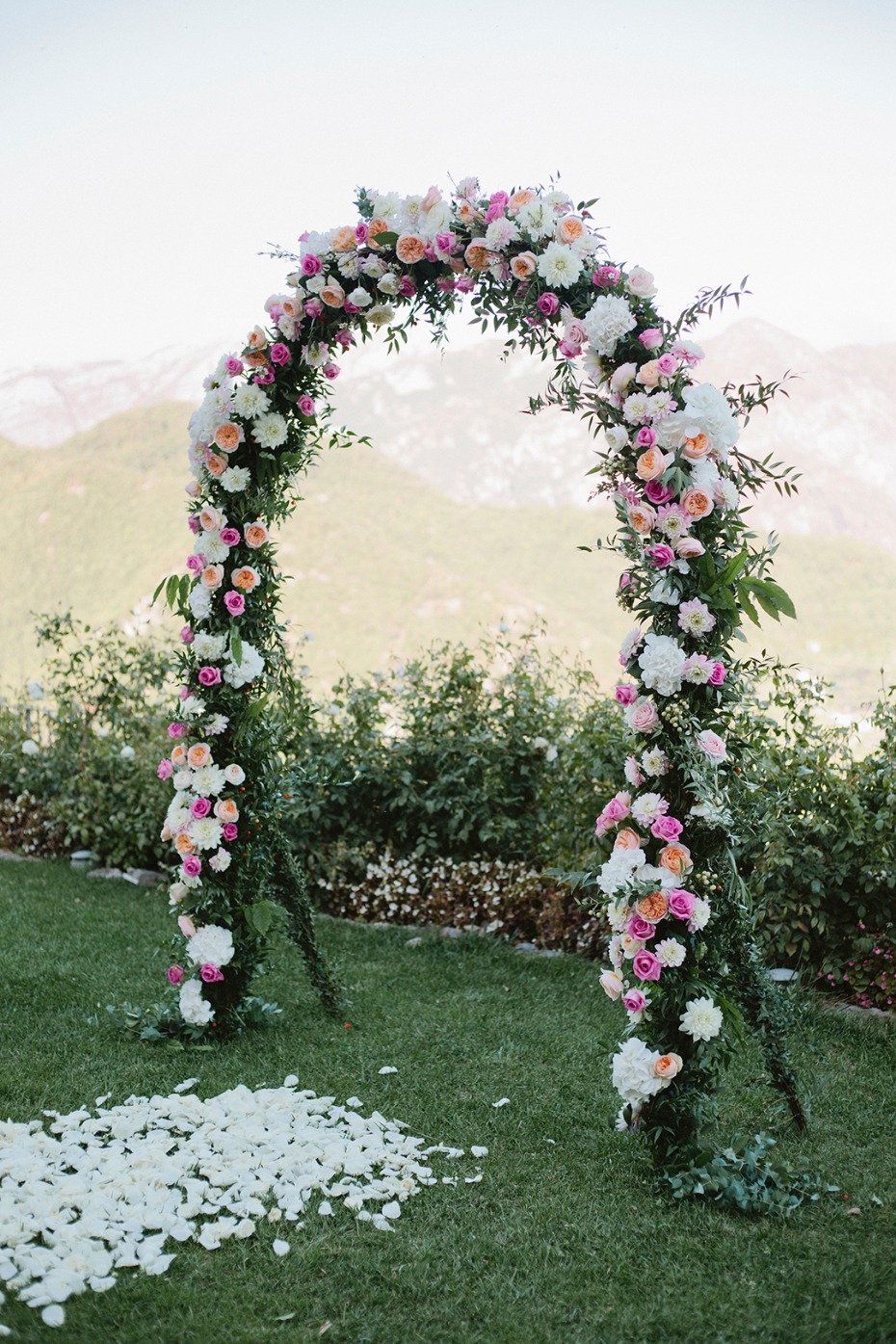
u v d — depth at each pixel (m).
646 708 3.15
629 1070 3.12
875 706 5.18
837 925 4.99
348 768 6.43
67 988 4.69
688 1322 2.49
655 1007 3.18
